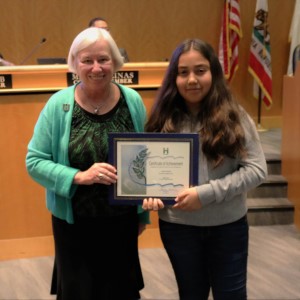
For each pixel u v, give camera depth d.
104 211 1.91
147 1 5.74
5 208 3.21
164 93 1.72
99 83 1.79
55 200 1.91
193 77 1.63
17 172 3.16
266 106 5.75
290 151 4.17
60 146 1.85
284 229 3.98
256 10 5.57
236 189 1.60
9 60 5.56
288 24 6.07
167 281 3.02
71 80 3.03
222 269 1.71
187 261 1.71
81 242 1.96
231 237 1.69
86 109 1.87
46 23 5.55
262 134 5.75
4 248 3.28
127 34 5.78
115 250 2.03
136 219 2.08
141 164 1.66
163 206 1.66
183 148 1.63
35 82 3.01
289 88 4.17
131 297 2.27
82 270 2.01
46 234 3.31
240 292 1.72
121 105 1.92
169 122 1.70
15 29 5.50
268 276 3.10
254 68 5.66
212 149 1.61
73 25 5.63
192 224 1.69
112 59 1.84
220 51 5.70
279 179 4.29
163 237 1.76
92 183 1.73
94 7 5.63
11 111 3.04
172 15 5.82
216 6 5.86
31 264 3.24
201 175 1.66
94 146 1.83
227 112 1.63
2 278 3.05
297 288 2.94
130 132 1.83
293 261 3.34
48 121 1.86
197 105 1.71
